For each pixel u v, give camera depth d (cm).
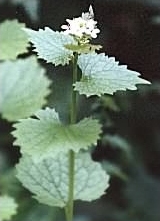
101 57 53
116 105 90
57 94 89
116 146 90
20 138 51
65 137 51
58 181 58
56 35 53
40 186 58
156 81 88
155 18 86
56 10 85
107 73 52
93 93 50
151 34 86
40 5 85
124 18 86
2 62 55
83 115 89
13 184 85
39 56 52
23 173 59
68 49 50
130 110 90
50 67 89
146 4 86
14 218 85
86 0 85
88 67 52
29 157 59
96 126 52
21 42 52
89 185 59
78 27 50
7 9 86
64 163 59
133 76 52
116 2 86
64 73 89
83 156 61
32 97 55
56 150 50
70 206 56
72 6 85
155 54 87
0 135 89
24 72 55
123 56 86
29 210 86
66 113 89
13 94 55
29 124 52
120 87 51
